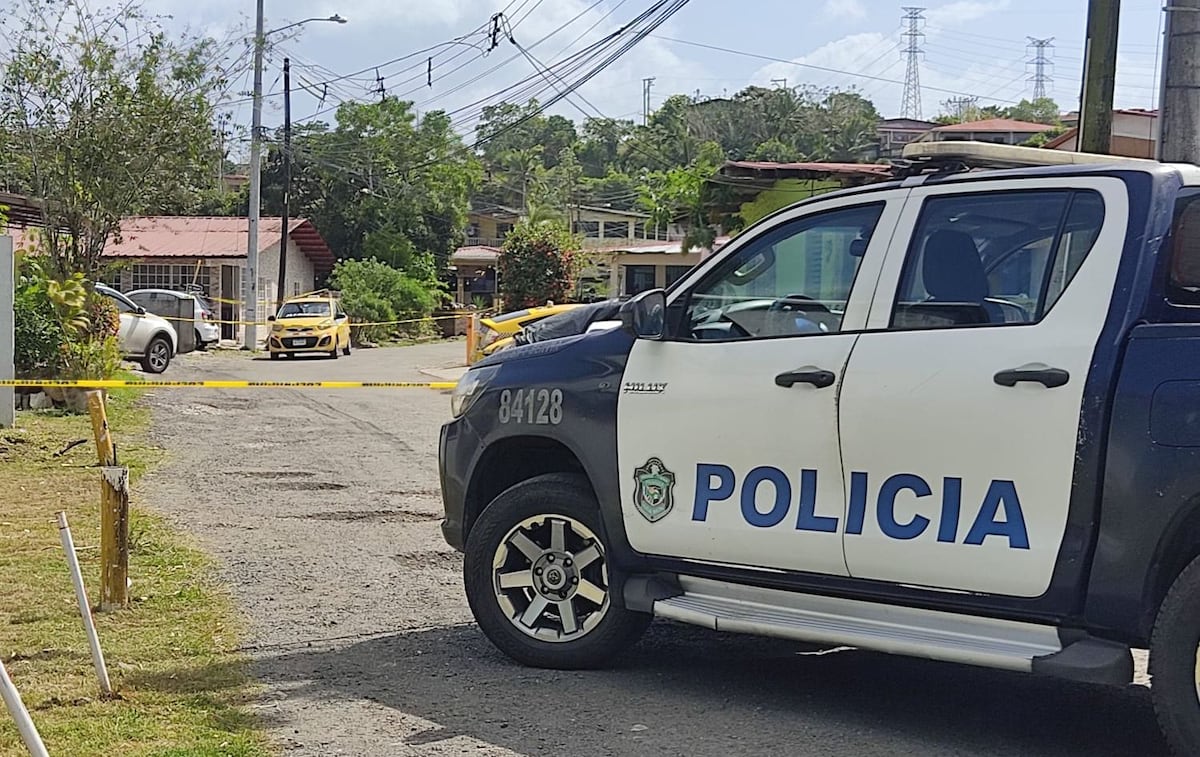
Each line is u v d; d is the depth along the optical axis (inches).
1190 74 367.6
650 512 236.2
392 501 450.9
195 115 849.5
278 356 1318.9
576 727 218.4
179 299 1384.1
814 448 217.0
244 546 368.5
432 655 262.4
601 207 3282.5
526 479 268.7
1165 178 200.4
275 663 255.1
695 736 214.5
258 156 1473.9
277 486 480.4
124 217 951.6
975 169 225.6
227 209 2306.8
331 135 2359.7
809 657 267.3
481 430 260.4
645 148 3149.6
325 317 1339.8
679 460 233.0
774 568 222.1
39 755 166.7
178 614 289.9
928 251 215.9
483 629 255.8
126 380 797.2
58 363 684.1
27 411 663.1
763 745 210.4
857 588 213.3
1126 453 186.7
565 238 1663.4
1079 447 190.9
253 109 1453.0
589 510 246.8
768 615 223.0
